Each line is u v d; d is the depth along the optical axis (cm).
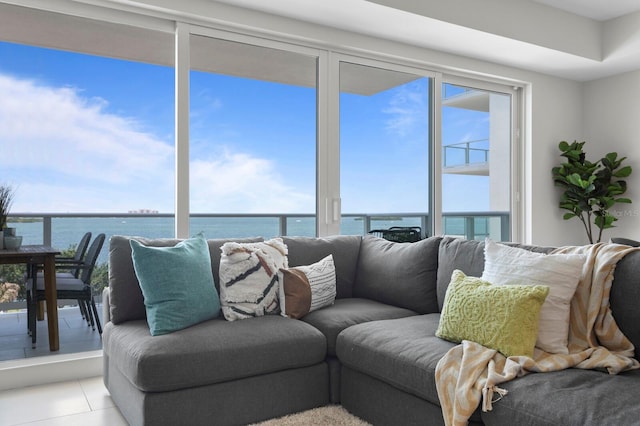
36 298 370
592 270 211
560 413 152
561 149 543
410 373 207
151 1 324
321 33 391
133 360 215
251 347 233
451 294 226
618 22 478
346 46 406
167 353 215
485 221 514
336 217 411
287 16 374
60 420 242
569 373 180
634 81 527
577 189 535
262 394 238
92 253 413
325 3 351
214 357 223
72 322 469
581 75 545
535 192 532
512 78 509
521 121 536
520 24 431
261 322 259
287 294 282
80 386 292
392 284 311
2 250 347
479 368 186
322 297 294
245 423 233
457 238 294
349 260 341
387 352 222
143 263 252
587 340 202
